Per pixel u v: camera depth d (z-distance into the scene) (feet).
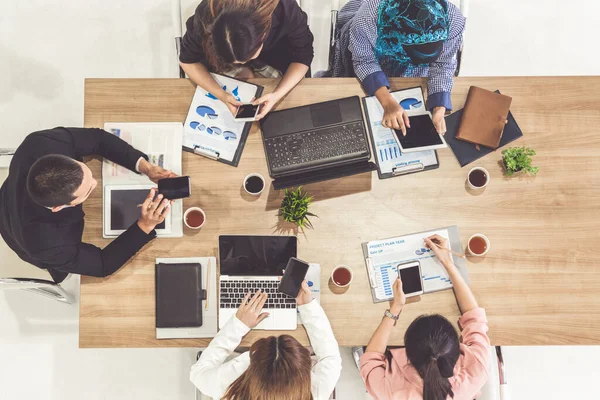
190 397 8.51
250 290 5.94
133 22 9.23
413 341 5.45
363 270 6.08
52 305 8.58
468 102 6.30
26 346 8.52
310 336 5.82
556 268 6.17
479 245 6.17
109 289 5.94
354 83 6.43
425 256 6.13
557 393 8.73
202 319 5.97
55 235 5.56
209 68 6.35
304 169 6.01
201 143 6.21
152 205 5.61
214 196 6.13
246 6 4.89
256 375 4.99
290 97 6.36
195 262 6.02
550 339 6.09
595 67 9.55
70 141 5.84
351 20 6.72
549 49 9.56
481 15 9.56
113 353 8.55
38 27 9.14
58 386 8.48
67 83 9.08
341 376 8.41
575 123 6.40
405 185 6.23
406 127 6.23
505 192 6.27
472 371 5.72
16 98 9.00
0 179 6.81
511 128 6.36
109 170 6.10
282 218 6.12
